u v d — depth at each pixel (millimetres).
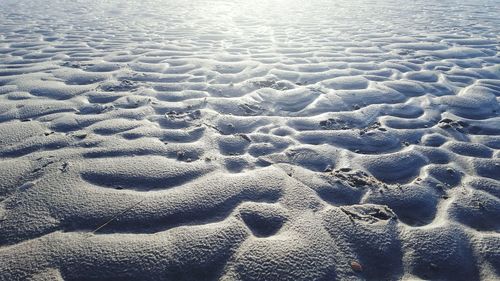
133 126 2564
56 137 2371
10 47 4941
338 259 1472
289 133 2568
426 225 1697
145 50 4828
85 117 2701
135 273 1371
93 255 1431
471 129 2707
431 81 3740
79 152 2180
